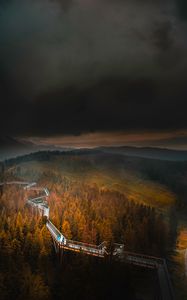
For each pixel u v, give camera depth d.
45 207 144.25
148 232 127.88
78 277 83.81
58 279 86.56
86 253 95.19
